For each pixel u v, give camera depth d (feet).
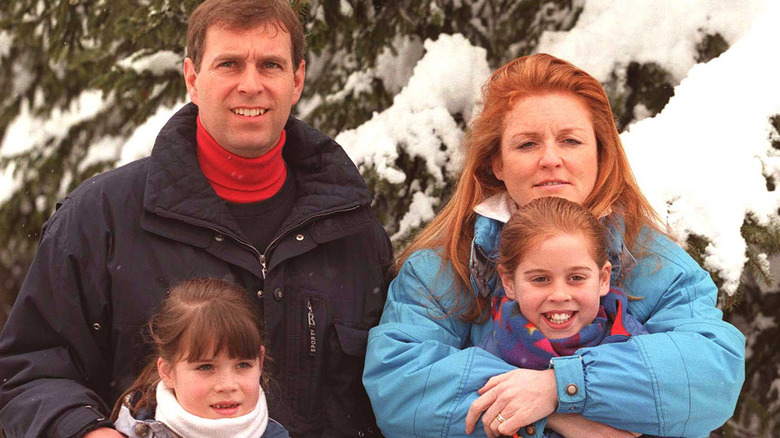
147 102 13.71
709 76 10.23
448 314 8.14
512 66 8.30
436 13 12.36
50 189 15.99
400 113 11.69
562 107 7.81
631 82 11.82
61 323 7.61
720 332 7.35
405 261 8.58
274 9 7.76
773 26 10.40
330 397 8.26
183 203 7.78
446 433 7.38
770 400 12.84
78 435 6.98
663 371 7.02
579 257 7.18
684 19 11.60
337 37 12.94
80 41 15.06
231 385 6.75
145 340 7.60
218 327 6.72
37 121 17.16
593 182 7.96
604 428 7.18
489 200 8.27
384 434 7.91
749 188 9.25
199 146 8.21
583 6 12.53
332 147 8.56
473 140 8.45
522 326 7.39
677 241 8.55
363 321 8.44
